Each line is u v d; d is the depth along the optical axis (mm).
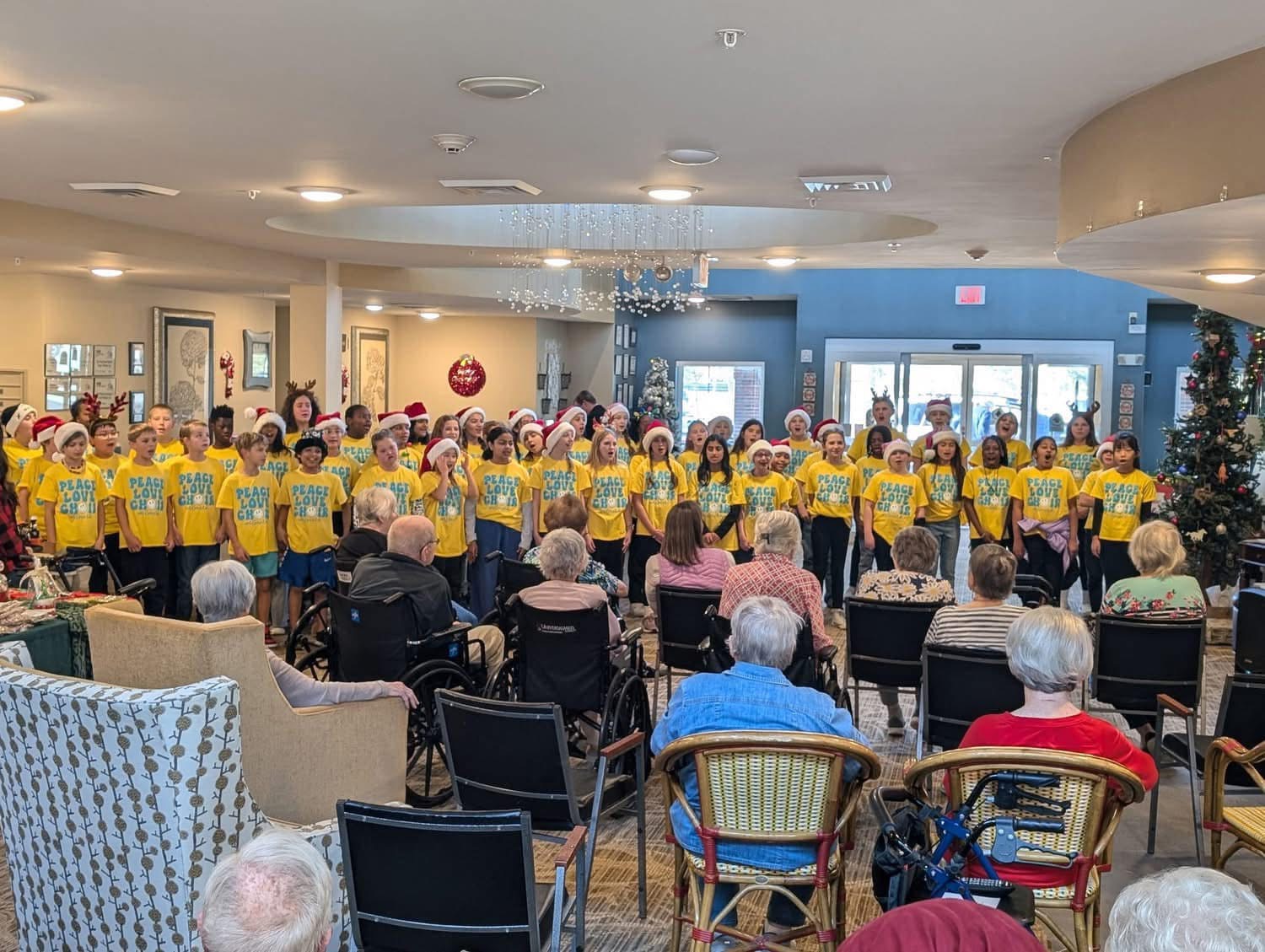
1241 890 1827
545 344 18922
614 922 4328
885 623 5707
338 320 12664
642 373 21156
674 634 6273
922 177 7043
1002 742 3354
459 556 9039
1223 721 4367
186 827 3311
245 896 2086
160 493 8453
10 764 3584
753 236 10844
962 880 2787
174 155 6617
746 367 20781
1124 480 9188
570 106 5301
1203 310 10438
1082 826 3217
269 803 4148
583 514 6648
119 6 3900
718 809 3457
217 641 3928
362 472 8781
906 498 9500
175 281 12227
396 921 3037
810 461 10219
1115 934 1872
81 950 3557
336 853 3639
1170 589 5574
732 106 5254
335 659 5938
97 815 3389
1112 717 7383
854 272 18984
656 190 7660
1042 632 3357
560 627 5184
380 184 7559
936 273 18734
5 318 11695
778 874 3508
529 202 8273
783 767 3396
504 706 3922
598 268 13227
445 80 4848
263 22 4062
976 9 3787
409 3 3818
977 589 5035
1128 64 4426
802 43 4219
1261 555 9336
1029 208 8219
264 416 9289
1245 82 4207
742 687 3594
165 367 13508
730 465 9898
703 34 4117
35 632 5281
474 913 2980
